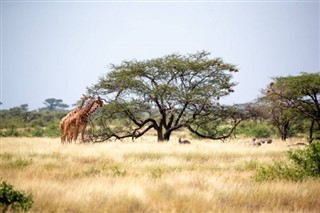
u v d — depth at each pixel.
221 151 80.19
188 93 110.62
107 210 32.31
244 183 43.78
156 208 34.00
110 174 49.25
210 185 41.91
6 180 39.53
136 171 54.03
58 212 31.12
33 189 36.56
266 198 37.66
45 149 78.19
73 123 97.81
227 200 37.16
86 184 39.56
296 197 38.00
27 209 31.52
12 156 67.56
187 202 35.06
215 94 111.75
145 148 82.69
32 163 58.69
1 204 31.78
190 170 56.03
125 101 113.00
